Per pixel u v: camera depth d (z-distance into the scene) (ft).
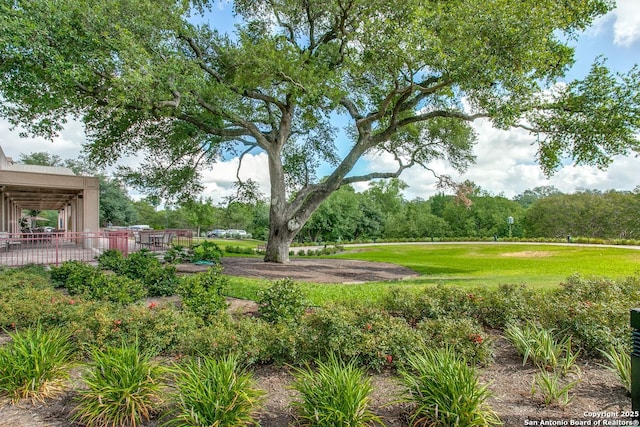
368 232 142.41
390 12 32.50
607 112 31.17
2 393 9.13
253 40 44.39
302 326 12.33
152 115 34.32
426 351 10.87
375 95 41.73
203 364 10.12
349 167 45.14
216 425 7.22
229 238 159.53
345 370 8.62
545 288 21.53
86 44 25.85
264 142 43.47
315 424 7.55
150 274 22.54
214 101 37.40
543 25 27.40
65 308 13.93
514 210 140.36
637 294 17.60
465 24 27.53
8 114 29.19
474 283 26.35
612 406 8.81
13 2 23.57
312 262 48.16
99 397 7.97
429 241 114.83
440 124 50.96
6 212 61.11
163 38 31.12
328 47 41.98
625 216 106.63
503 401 9.04
